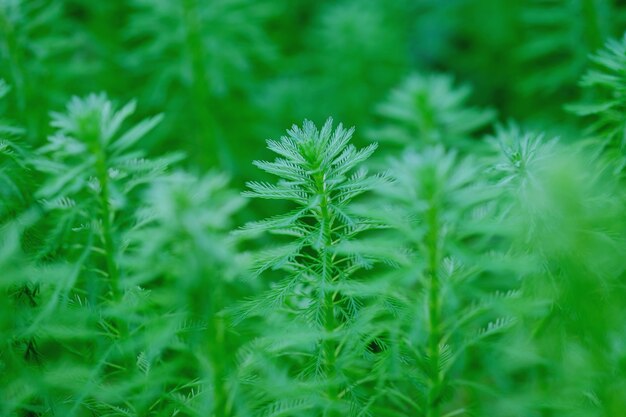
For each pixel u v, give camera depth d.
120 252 0.48
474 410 0.48
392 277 0.46
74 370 0.49
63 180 0.47
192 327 0.47
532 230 0.47
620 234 0.48
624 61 0.50
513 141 0.53
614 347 0.47
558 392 0.48
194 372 0.52
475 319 0.50
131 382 0.47
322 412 0.49
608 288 0.47
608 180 0.50
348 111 0.83
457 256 0.45
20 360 0.49
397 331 0.47
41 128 0.62
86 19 0.88
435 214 0.45
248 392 0.49
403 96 0.69
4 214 0.49
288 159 0.48
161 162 0.48
